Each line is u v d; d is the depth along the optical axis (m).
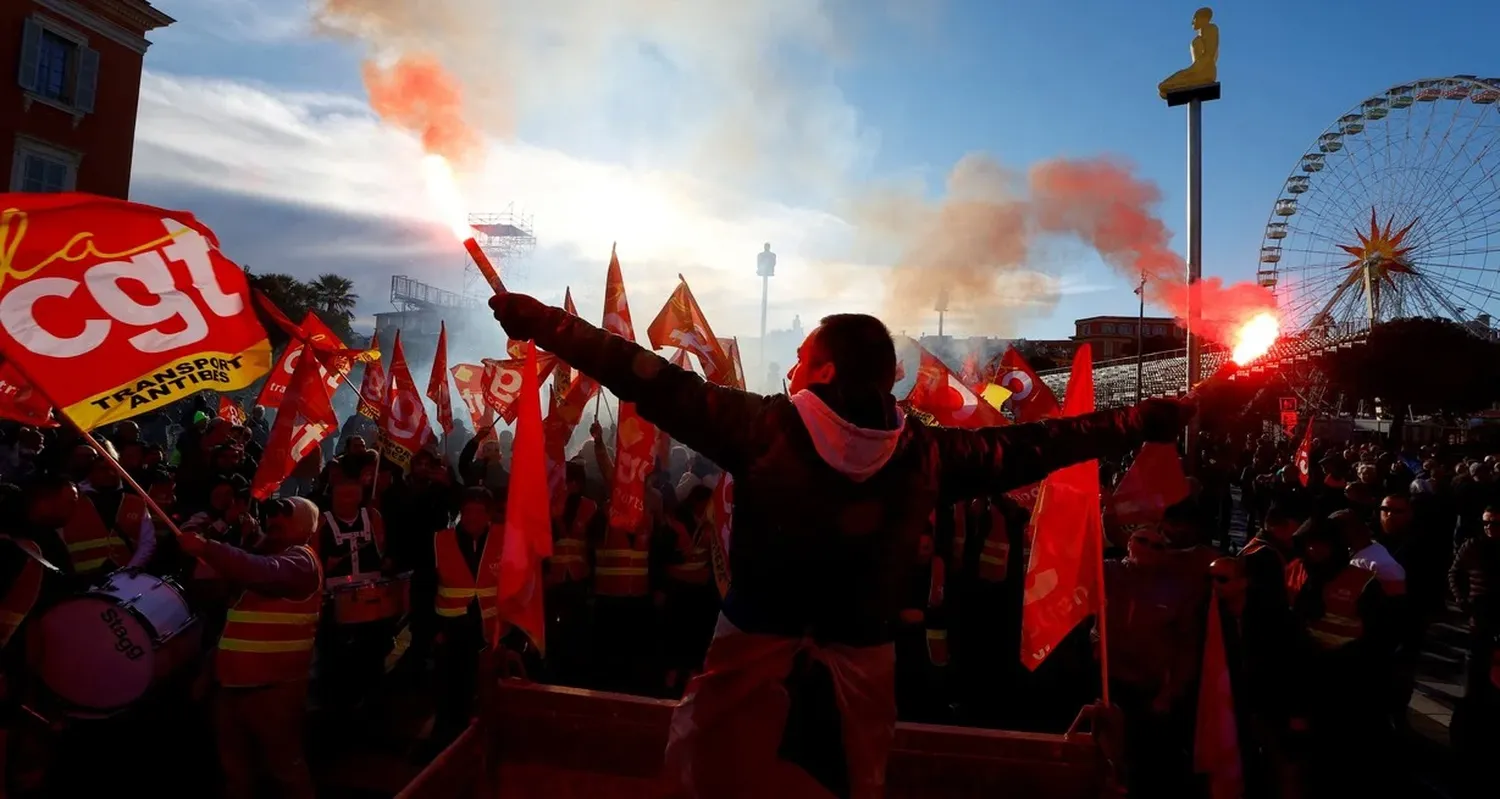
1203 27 9.24
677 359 7.46
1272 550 4.60
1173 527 4.61
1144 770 4.58
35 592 4.45
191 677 5.11
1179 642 4.50
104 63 23.17
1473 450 23.20
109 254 3.56
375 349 10.71
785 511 1.36
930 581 6.83
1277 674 4.45
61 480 4.65
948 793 2.43
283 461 7.23
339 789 5.20
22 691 4.48
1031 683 7.08
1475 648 5.19
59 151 22.12
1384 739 4.60
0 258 3.32
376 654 6.21
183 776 5.24
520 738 2.60
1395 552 7.17
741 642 1.38
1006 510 7.95
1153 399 1.68
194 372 3.70
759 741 1.35
